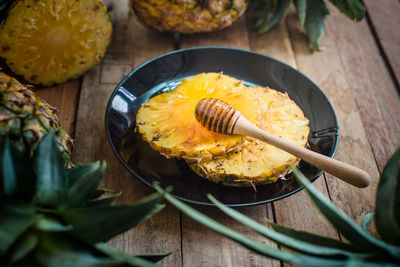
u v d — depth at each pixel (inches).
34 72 19.8
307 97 19.7
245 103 18.4
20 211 12.6
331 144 17.9
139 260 12.5
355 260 12.1
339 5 23.4
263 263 16.2
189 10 21.5
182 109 18.3
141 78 19.7
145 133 17.8
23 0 17.9
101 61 22.3
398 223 12.8
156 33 23.8
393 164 13.6
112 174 18.2
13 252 12.2
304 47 24.0
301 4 22.9
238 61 21.0
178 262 16.2
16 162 13.1
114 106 18.4
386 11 26.0
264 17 24.0
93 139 19.3
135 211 12.7
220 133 17.4
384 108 21.6
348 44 24.4
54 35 19.2
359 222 17.6
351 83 22.5
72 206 13.5
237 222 17.1
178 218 17.1
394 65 23.4
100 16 20.0
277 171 17.1
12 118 14.7
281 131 18.3
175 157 17.8
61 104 20.4
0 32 18.2
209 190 17.1
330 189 18.4
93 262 11.9
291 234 14.3
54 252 12.5
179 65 20.6
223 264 16.2
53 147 13.3
